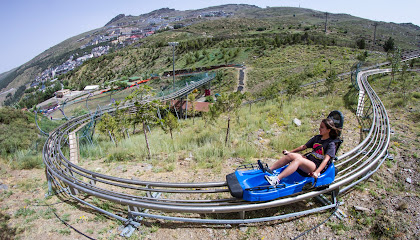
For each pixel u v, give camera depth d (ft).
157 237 15.38
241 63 250.37
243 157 28.89
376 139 29.07
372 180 20.88
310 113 51.47
